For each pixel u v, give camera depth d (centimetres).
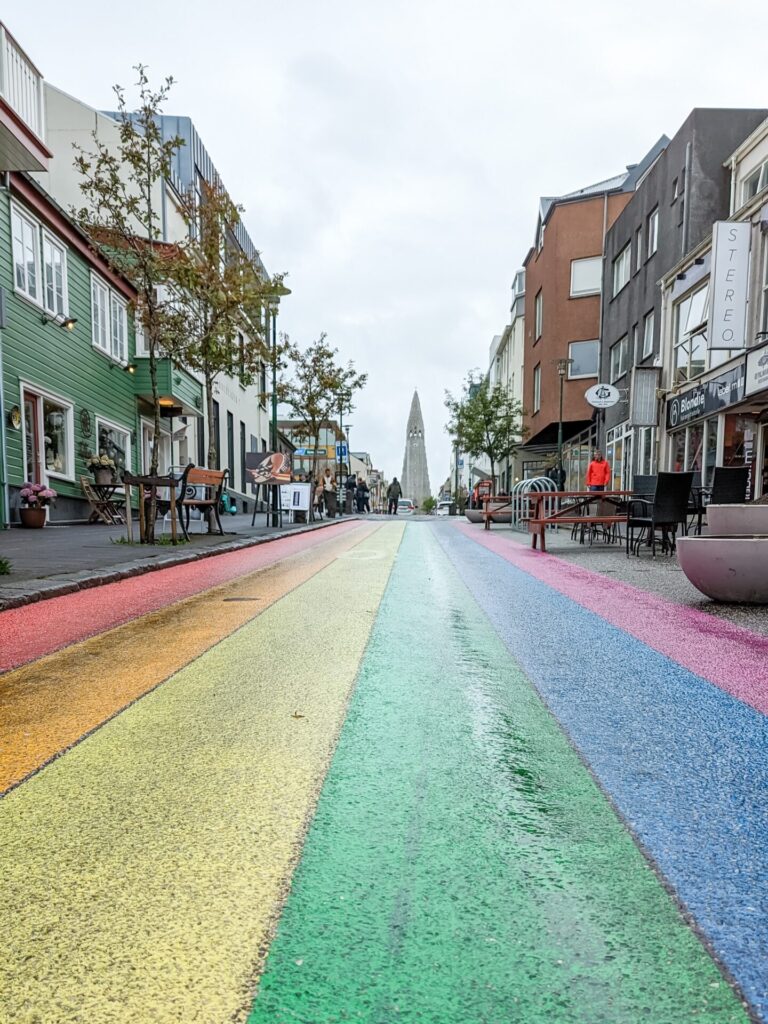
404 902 122
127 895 124
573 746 197
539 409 2877
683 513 775
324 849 140
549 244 2683
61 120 1898
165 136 2434
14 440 1191
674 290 1692
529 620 387
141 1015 96
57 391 1378
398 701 238
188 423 2372
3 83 916
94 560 657
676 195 1686
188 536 1000
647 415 1770
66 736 206
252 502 3172
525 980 103
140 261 900
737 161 1494
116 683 262
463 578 579
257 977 103
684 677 271
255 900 122
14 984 102
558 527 1419
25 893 125
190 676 271
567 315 2598
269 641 333
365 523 1880
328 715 224
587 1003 98
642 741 202
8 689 256
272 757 189
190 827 150
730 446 1384
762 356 1149
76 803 162
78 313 1489
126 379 1781
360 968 105
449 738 203
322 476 2427
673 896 124
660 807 159
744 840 144
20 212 1216
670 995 99
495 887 126
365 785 171
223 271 1143
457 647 320
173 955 108
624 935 113
